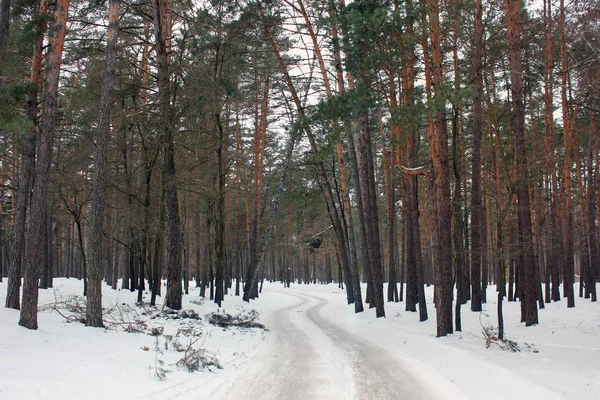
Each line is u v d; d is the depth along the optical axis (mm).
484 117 25219
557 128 25703
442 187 14852
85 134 18469
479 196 20969
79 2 17375
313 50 23547
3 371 6508
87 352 8633
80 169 20531
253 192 31406
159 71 17750
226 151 24453
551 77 19500
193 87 17547
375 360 10664
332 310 26812
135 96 20219
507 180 17438
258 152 30844
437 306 14758
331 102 15305
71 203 25047
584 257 27906
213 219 24312
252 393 7211
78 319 12383
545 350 11906
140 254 20328
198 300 23094
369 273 27031
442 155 14836
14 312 12422
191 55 18078
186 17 18266
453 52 19188
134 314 15094
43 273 23844
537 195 22812
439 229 14844
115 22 12594
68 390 6129
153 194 22125
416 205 22484
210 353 10359
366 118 24422
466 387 7887
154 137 20469
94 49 16906
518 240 16938
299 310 27688
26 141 14039
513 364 9680
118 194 22219
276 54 24141
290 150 27469
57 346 8750
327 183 28047
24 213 13852
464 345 12391
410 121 13688
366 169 22453
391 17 14031
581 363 9836
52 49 11203
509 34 16734
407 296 23203
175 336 12109
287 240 44688
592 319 17297
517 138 16562
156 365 8375
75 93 17594
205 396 6820
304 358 10812
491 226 27266
